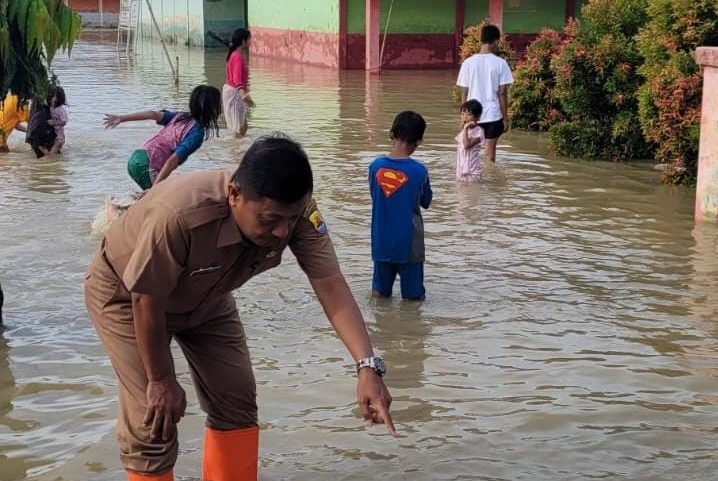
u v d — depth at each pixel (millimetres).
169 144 8016
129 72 24938
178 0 37344
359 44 25609
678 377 4957
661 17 10227
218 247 3057
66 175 10547
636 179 10492
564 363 5145
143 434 3303
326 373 5004
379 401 3188
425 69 25734
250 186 2881
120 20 39875
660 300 6227
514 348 5371
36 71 5793
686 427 4379
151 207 3098
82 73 24422
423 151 12312
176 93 19516
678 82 9797
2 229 7961
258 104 17453
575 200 9344
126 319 3320
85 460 4016
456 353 5297
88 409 4543
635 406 4598
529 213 8742
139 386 3309
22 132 13500
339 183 10023
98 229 7758
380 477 3895
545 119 14062
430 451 4129
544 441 4230
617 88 11578
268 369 5047
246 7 35438
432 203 9125
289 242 3365
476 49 17375
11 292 6309
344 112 16281
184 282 3162
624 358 5219
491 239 7785
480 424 4402
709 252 7434
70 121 15000
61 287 6422
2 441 4203
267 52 31000
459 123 14914
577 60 11758
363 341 3301
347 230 8039
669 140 10078
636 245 7641
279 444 4188
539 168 11125
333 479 3879
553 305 6121
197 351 3598
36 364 5098
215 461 3709
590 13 12141
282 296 6297
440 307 6082
